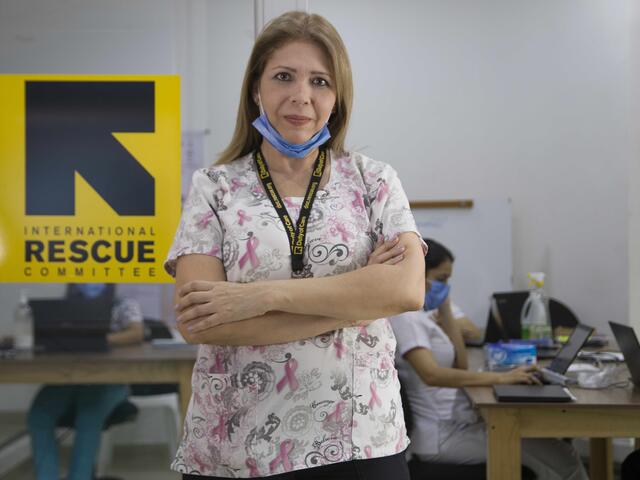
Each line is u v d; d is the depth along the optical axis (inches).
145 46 91.5
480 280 190.4
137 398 96.7
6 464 95.5
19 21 90.0
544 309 143.9
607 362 123.7
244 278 56.0
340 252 56.5
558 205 190.4
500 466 92.7
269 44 58.9
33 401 95.3
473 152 194.1
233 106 92.4
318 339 54.8
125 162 90.0
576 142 189.0
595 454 134.1
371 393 55.2
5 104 88.8
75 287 90.0
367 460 54.4
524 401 92.0
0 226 88.1
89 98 89.9
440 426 110.1
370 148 195.0
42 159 88.6
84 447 96.3
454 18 194.4
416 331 111.7
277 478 53.6
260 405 54.2
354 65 194.7
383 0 194.9
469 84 194.2
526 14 192.2
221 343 54.1
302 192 59.1
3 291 89.4
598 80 186.9
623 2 184.5
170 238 89.8
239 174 59.8
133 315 92.9
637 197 175.3
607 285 183.8
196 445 55.7
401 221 58.8
